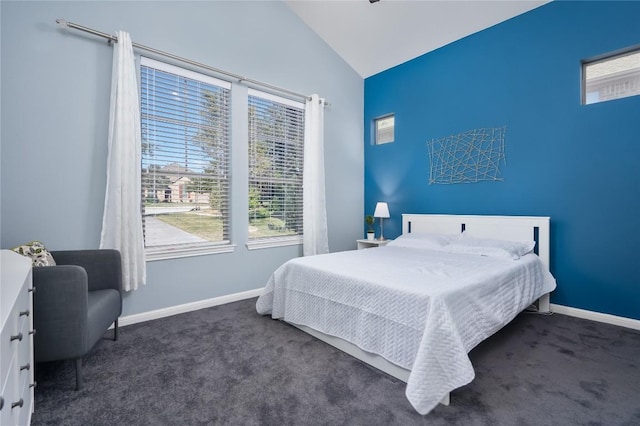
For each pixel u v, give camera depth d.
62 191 2.31
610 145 2.64
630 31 2.53
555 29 2.90
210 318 2.74
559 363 1.94
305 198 3.82
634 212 2.54
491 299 1.99
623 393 1.62
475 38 3.46
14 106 2.13
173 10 2.82
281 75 3.65
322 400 1.58
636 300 2.54
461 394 1.62
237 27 3.26
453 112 3.66
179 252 2.87
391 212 4.36
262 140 3.56
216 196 3.19
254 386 1.70
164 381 1.75
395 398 1.60
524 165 3.12
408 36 3.70
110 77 2.49
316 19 3.79
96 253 2.20
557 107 2.91
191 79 2.98
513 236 3.10
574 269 2.84
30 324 1.34
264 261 3.56
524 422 1.41
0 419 0.85
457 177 3.64
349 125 4.50
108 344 2.21
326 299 2.20
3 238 2.11
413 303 1.68
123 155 2.45
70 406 1.52
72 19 2.32
